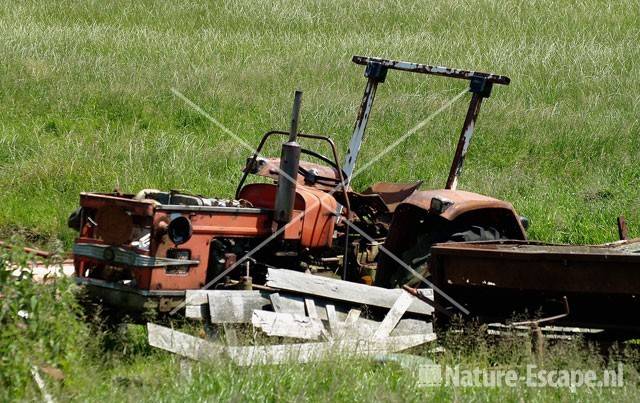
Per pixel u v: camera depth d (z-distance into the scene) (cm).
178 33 5506
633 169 3653
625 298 1795
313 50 5250
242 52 5159
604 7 6388
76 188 3152
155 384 1530
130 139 3616
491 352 1781
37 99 4081
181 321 1858
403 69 2270
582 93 4588
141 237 1877
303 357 1681
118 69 4516
